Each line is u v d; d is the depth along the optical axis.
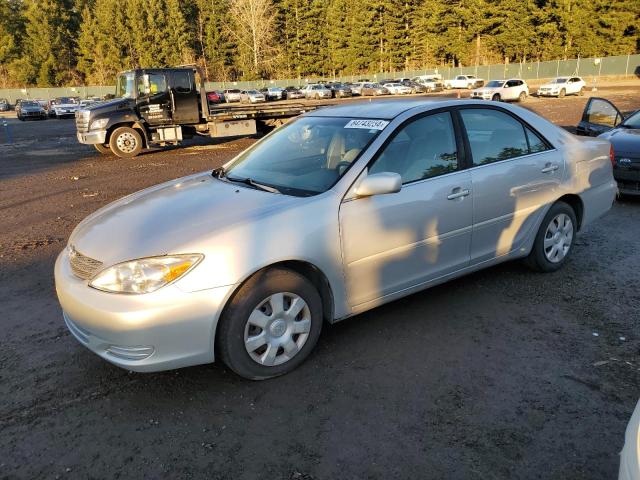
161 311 2.77
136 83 15.12
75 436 2.75
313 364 3.36
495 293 4.33
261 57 75.69
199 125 16.61
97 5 77.38
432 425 2.75
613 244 5.57
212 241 2.91
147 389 3.15
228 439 2.69
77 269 3.09
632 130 7.78
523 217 4.30
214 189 3.69
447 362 3.33
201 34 79.44
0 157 16.33
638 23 54.91
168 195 3.70
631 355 3.36
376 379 3.18
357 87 54.25
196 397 3.06
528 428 2.70
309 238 3.14
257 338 3.08
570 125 17.70
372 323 3.88
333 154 3.69
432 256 3.77
